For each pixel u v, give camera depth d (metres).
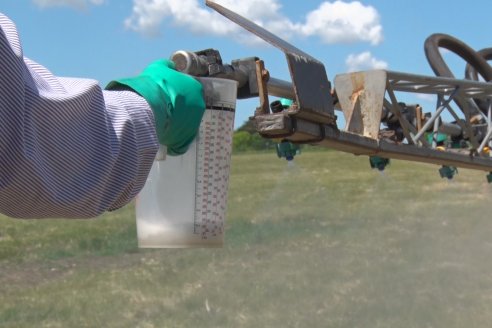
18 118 1.48
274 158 21.94
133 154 1.82
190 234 2.33
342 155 23.84
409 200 15.52
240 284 8.23
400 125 4.28
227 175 2.37
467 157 4.58
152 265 9.37
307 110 2.49
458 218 12.88
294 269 9.09
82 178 1.66
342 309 7.27
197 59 2.30
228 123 2.34
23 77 1.52
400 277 8.58
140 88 2.03
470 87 4.43
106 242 10.62
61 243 10.52
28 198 1.55
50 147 1.60
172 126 2.14
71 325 6.90
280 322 7.01
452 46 6.56
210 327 6.83
